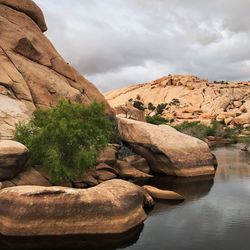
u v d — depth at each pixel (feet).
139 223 63.31
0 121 94.99
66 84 131.13
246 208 77.61
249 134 323.98
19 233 54.80
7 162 69.62
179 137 123.34
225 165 141.79
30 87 117.70
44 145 83.35
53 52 137.80
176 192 93.09
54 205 56.39
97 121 91.45
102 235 57.11
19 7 138.31
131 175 109.91
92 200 58.18
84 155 82.74
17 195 56.70
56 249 54.34
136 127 126.00
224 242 58.18
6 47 119.34
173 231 63.05
